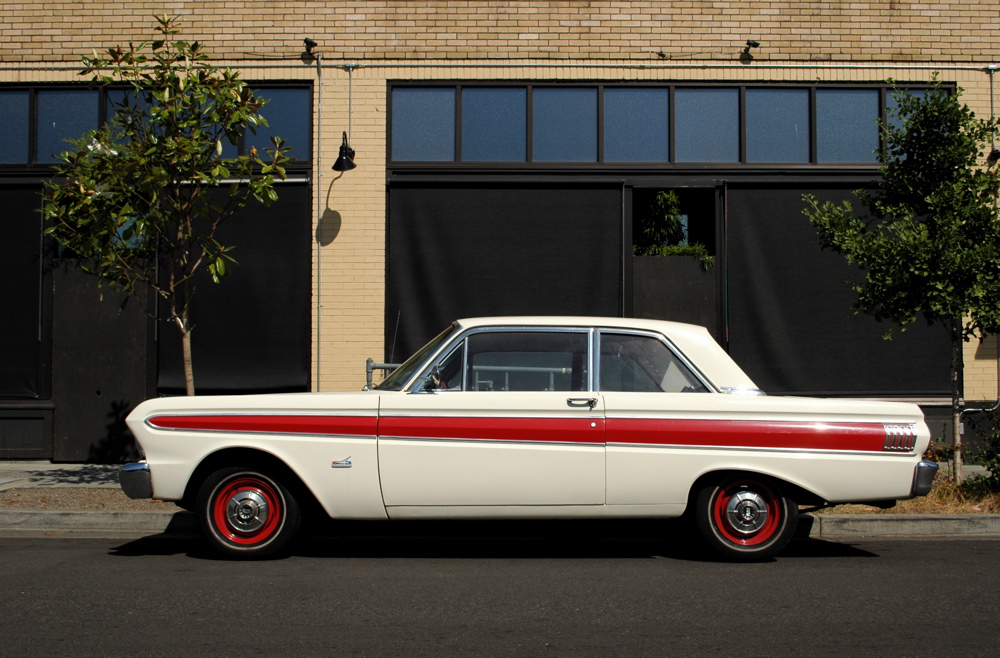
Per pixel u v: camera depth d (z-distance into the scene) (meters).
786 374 10.60
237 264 10.58
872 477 5.96
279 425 6.00
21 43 10.70
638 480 5.95
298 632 4.48
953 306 7.61
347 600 5.10
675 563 6.18
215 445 6.01
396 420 5.99
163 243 9.94
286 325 10.55
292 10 10.73
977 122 8.00
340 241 10.58
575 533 7.31
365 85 10.71
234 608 4.91
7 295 10.62
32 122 10.70
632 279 10.75
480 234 10.66
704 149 10.77
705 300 10.82
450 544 6.88
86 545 6.77
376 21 10.75
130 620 4.68
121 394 10.56
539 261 10.65
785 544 6.11
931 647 4.29
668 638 4.40
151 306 10.55
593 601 5.10
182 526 7.28
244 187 10.50
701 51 10.77
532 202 10.69
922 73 10.82
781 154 10.79
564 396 6.00
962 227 7.85
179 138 7.59
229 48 10.72
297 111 10.75
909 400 10.53
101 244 7.98
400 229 10.66
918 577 5.73
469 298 10.63
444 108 10.77
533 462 5.95
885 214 8.50
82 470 9.99
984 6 10.88
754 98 10.80
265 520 6.16
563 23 10.78
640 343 6.23
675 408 5.98
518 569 5.96
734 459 5.96
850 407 6.01
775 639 4.40
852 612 4.88
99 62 8.02
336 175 10.63
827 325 10.62
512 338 6.22
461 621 4.68
